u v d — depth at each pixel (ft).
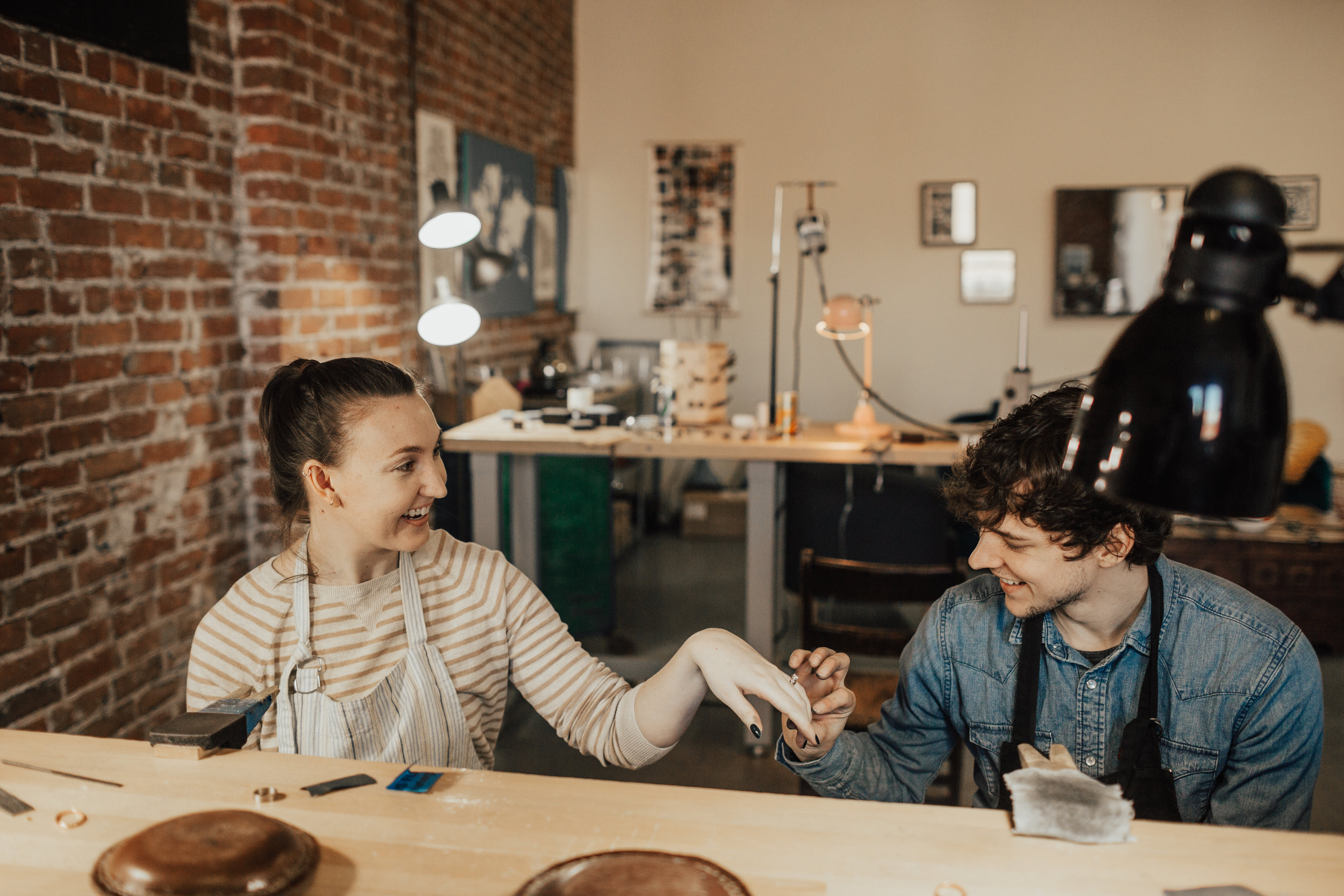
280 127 9.27
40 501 7.10
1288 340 18.16
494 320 16.10
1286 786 3.47
